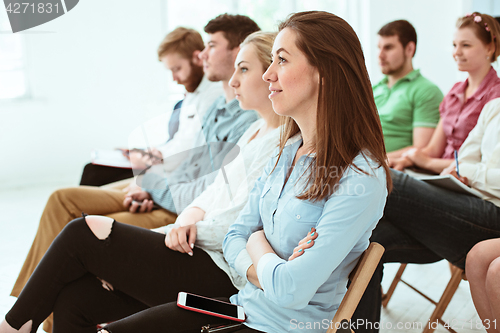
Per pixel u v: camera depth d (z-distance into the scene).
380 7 5.69
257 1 5.91
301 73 1.12
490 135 1.92
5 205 4.32
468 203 1.72
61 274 1.47
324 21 1.11
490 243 1.54
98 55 5.26
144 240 1.47
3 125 4.96
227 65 2.11
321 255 1.05
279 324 1.16
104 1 5.19
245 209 1.37
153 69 5.46
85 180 2.70
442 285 2.53
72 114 5.26
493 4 4.70
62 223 2.05
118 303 1.55
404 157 2.35
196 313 1.22
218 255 1.48
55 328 1.52
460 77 5.37
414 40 2.77
